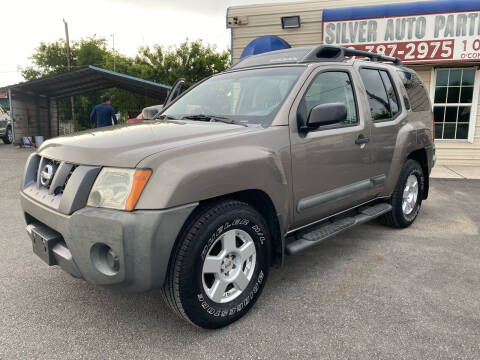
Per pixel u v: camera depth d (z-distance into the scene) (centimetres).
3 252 398
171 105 389
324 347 239
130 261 217
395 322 265
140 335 254
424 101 502
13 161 1144
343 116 286
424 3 889
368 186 381
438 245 417
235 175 250
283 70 342
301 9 1022
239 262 263
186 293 234
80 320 272
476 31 868
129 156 227
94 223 220
